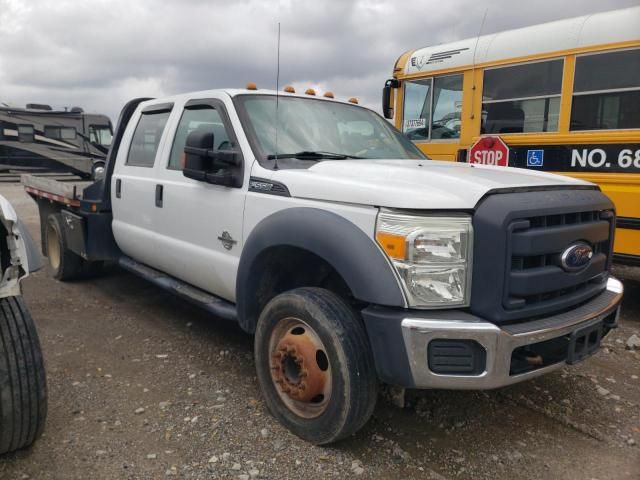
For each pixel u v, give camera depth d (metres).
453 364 2.77
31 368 2.93
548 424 3.55
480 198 2.91
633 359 4.62
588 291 3.34
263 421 3.47
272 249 3.48
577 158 5.97
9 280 2.60
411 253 2.79
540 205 2.94
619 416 3.66
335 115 4.60
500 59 6.71
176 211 4.55
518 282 2.84
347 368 2.95
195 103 4.61
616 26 5.65
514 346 2.80
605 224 3.43
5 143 21.75
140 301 5.97
